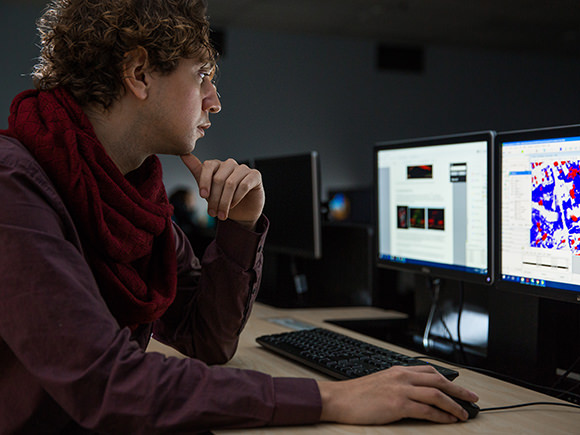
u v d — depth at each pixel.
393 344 1.48
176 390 0.75
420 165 1.60
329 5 6.00
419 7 6.08
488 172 1.38
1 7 6.04
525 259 1.26
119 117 0.95
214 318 1.18
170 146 0.99
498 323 1.34
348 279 2.10
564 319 1.26
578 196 1.14
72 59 0.92
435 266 1.56
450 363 1.26
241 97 6.98
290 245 2.22
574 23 6.70
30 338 0.73
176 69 0.94
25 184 0.79
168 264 1.06
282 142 7.15
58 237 0.78
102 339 0.75
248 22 6.66
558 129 1.18
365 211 3.57
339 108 7.39
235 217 1.17
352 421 0.83
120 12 0.91
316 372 1.16
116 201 0.93
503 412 0.93
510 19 6.52
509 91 8.14
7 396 0.84
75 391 0.72
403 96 7.66
